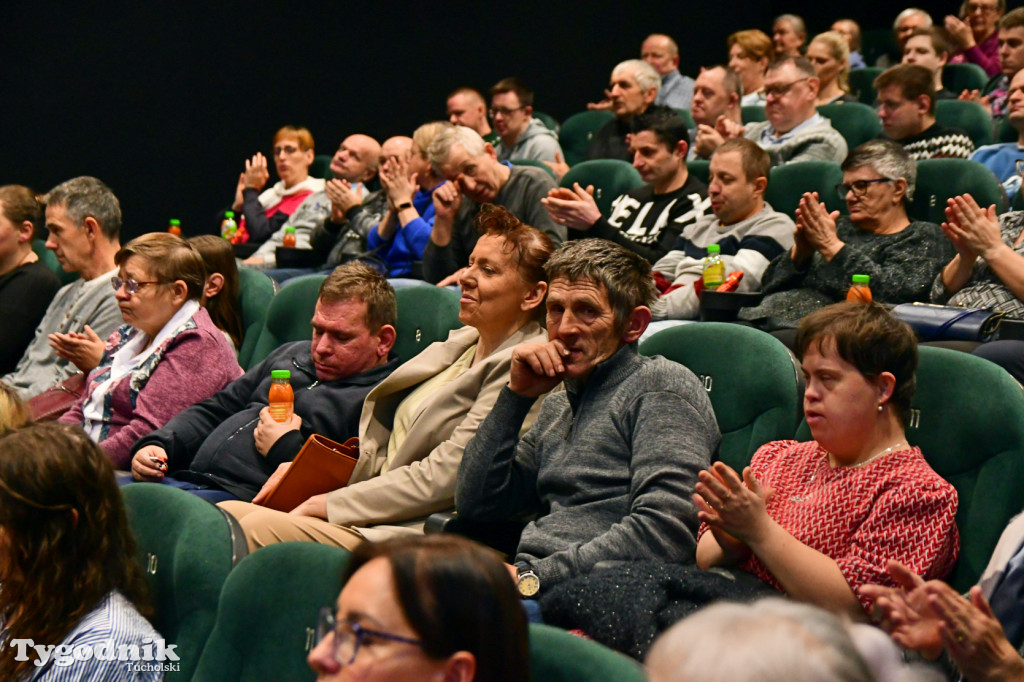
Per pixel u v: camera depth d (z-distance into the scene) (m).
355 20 7.61
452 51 7.81
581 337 2.25
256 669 1.75
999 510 2.02
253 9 7.41
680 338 2.58
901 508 1.84
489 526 2.38
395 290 3.21
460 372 2.75
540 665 1.50
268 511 2.44
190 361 3.21
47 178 7.24
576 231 3.51
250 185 5.84
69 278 4.84
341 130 7.66
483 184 4.05
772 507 2.00
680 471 2.10
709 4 8.27
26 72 7.15
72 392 3.53
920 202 3.67
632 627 1.78
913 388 1.93
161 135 7.35
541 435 2.38
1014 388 2.08
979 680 1.52
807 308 3.23
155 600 1.99
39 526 1.79
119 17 7.22
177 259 3.27
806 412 1.96
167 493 2.07
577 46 8.04
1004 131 4.91
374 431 2.78
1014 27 5.54
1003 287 2.97
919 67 4.43
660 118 4.18
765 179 3.74
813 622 0.83
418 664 1.20
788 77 4.94
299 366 3.07
